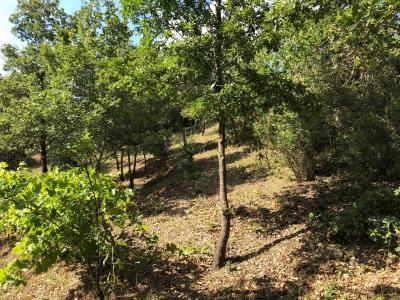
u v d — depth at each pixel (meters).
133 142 16.02
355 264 6.55
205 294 6.77
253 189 12.02
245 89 7.02
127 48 8.71
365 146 8.88
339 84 9.51
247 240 8.71
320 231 7.97
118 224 5.65
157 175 19.27
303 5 4.80
